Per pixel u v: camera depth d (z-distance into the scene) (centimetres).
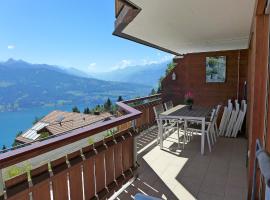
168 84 797
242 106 618
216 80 711
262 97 269
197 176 348
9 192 162
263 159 122
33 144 173
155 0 280
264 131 232
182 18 365
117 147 298
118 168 301
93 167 252
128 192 304
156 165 392
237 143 527
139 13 332
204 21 387
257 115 272
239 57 678
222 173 358
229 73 695
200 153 452
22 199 172
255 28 269
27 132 908
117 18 373
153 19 369
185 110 541
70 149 227
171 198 288
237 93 687
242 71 677
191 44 617
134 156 338
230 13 339
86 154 237
